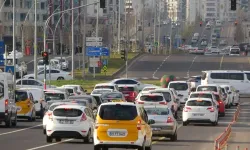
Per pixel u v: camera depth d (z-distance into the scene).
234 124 97.06
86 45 196.38
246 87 154.88
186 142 69.38
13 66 120.00
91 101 99.19
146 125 54.19
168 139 72.12
